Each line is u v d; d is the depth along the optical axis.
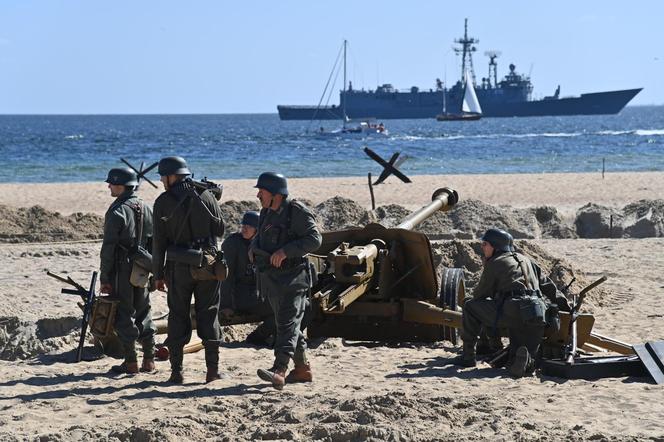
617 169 102.38
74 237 40.09
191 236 15.40
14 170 106.50
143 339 17.16
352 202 43.28
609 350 18.42
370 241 21.30
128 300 16.78
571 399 14.38
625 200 63.75
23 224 40.91
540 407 13.89
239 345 20.36
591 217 45.44
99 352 18.95
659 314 23.19
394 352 19.31
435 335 21.06
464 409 13.69
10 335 20.86
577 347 17.62
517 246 27.17
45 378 16.58
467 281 26.20
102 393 15.38
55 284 27.03
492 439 12.18
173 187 15.43
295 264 15.31
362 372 16.92
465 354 17.33
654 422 13.03
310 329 21.38
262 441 12.40
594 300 24.98
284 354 15.18
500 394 14.66
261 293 15.52
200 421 13.34
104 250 16.52
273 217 15.34
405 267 21.45
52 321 21.27
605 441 12.04
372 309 20.61
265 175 15.30
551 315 17.12
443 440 12.15
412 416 13.18
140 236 16.73
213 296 15.88
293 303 15.34
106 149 171.12
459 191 71.12
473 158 129.00
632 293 26.44
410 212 42.53
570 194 68.19
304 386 15.62
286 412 13.45
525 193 69.12
